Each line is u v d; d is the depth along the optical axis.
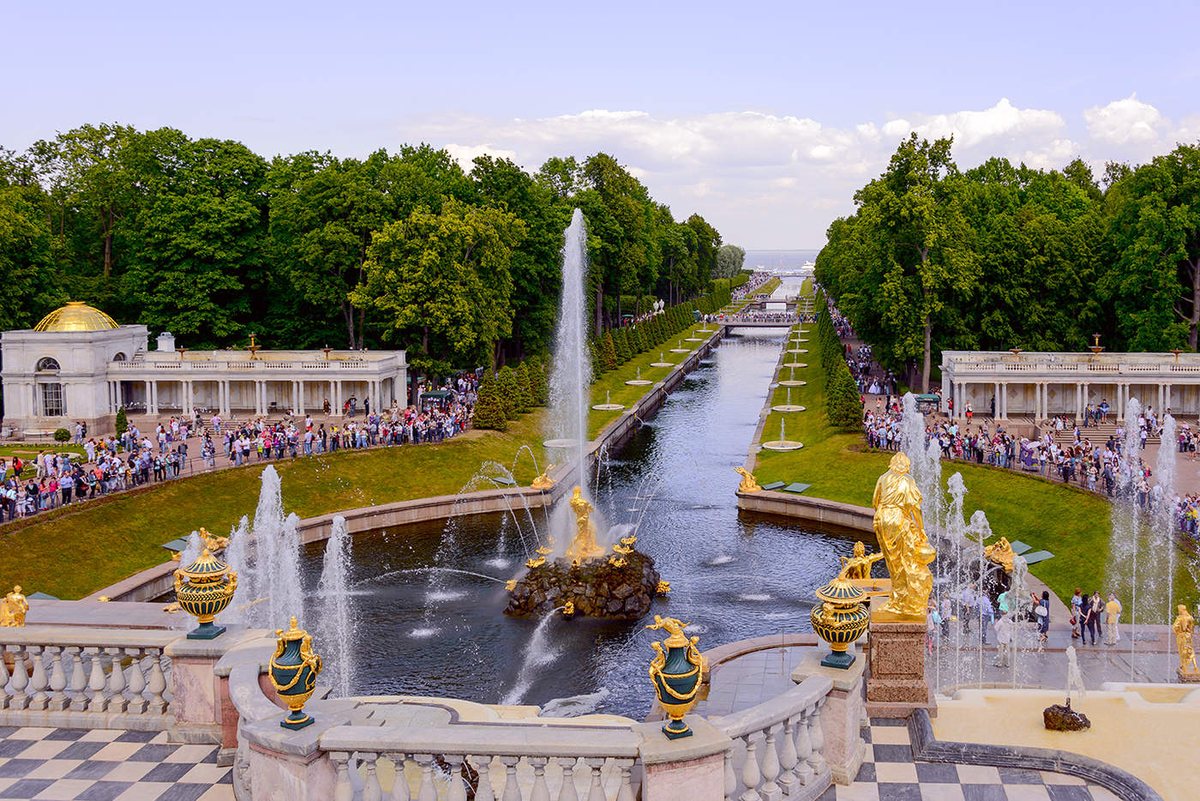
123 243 118.81
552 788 17.39
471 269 103.62
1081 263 106.12
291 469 74.50
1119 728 21.72
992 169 143.38
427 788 15.94
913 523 23.36
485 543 65.69
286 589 56.44
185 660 20.25
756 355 186.25
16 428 88.25
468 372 116.06
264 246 107.94
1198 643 42.88
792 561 61.25
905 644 22.98
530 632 49.88
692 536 67.12
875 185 104.00
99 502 62.16
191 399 95.06
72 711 21.11
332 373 94.88
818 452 84.56
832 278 183.75
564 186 154.00
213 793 18.22
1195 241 97.44
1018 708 23.09
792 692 18.16
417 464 80.12
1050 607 48.66
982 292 107.00
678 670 15.55
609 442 97.19
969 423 94.50
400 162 111.06
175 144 106.31
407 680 43.97
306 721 16.39
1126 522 58.97
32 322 97.94
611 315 169.50
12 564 53.97
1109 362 94.81
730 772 16.39
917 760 20.22
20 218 93.94
